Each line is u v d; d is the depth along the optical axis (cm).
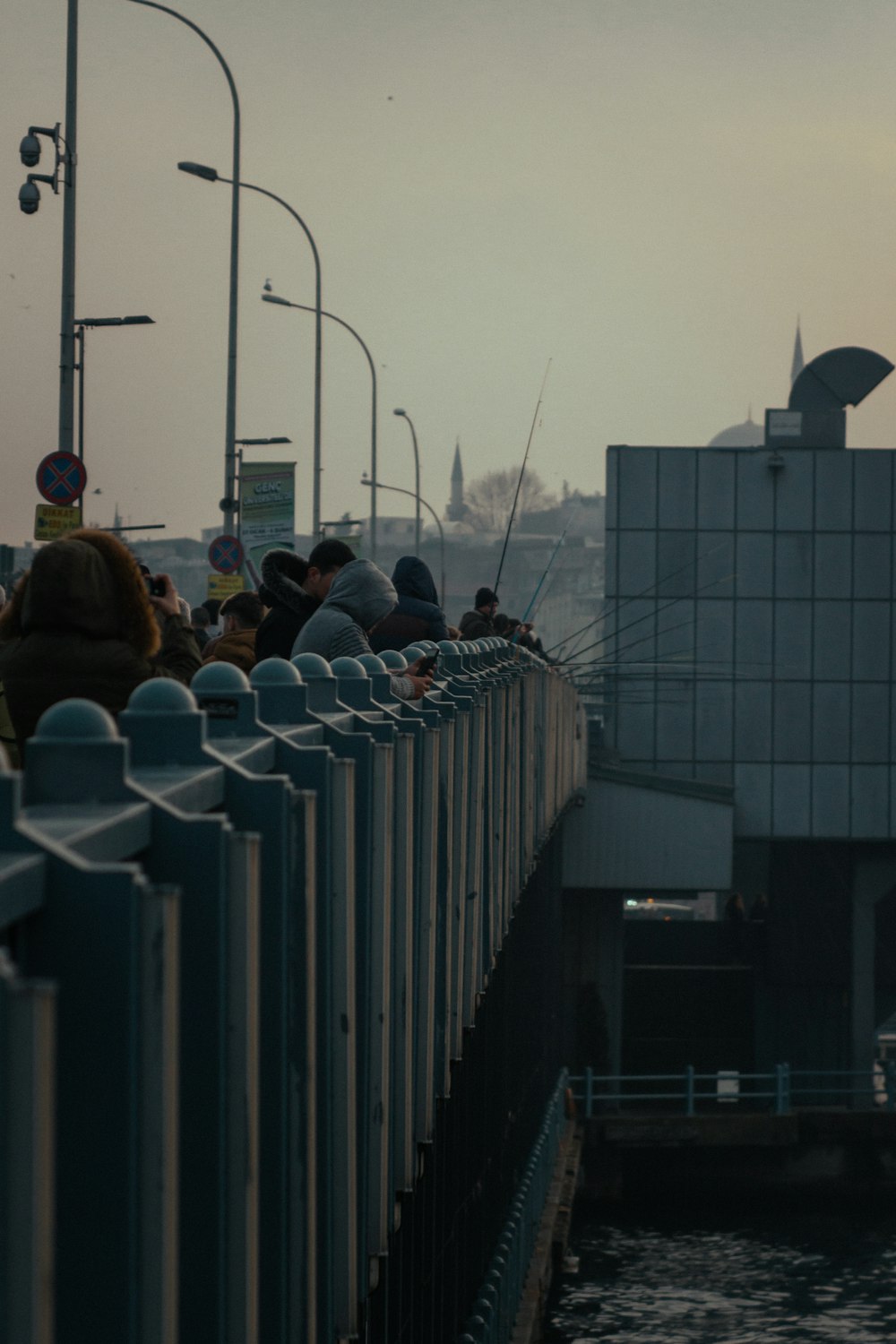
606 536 7081
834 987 7500
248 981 427
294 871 521
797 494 7056
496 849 1655
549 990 4469
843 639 7044
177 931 357
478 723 1329
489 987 1798
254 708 560
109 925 323
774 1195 6419
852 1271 5444
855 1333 4694
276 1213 498
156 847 393
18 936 318
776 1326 4769
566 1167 5150
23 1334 275
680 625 7069
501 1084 2139
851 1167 6462
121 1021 325
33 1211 272
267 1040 484
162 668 642
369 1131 741
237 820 473
